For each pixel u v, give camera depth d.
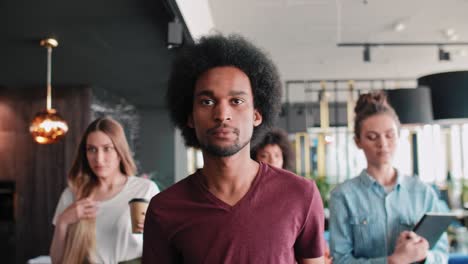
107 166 1.76
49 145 5.41
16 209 5.36
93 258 1.64
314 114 7.85
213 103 0.96
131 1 2.73
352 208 1.65
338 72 7.38
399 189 1.66
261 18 4.59
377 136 1.64
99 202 1.75
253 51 1.04
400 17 4.65
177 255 1.01
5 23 3.14
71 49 3.87
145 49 3.90
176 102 1.13
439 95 2.23
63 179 5.37
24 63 4.36
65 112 5.48
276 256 0.92
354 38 5.40
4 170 5.41
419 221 1.49
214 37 1.08
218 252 0.92
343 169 9.61
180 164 7.66
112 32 3.39
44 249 5.30
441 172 8.91
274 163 2.04
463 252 3.02
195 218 0.95
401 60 6.61
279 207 0.96
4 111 5.45
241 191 0.97
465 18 4.71
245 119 0.95
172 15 2.81
